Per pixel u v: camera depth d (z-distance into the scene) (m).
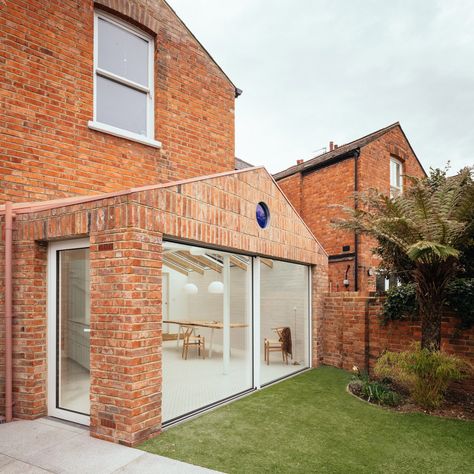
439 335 5.97
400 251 7.00
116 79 7.20
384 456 4.09
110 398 4.17
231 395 6.36
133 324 4.10
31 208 4.99
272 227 7.42
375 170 13.31
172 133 7.86
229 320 6.49
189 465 3.71
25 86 5.78
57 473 3.50
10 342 4.80
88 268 4.75
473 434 4.74
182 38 8.23
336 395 6.37
